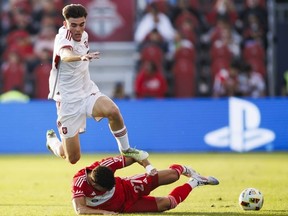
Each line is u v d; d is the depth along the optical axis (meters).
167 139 76.00
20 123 76.81
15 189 46.16
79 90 36.44
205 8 91.31
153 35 88.75
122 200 32.75
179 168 34.22
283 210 34.41
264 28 89.88
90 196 32.38
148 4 90.38
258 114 75.38
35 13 91.19
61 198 41.25
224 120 75.81
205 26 90.25
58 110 37.00
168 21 89.69
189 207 35.69
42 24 90.38
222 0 90.56
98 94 36.59
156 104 76.06
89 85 36.84
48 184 49.03
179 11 90.25
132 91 90.69
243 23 90.06
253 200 34.19
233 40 88.44
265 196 40.28
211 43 88.12
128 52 92.06
